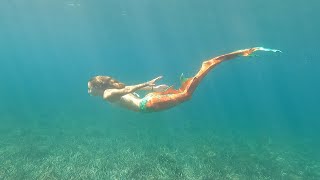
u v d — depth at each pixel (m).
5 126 22.20
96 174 11.72
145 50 113.88
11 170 11.61
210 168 13.00
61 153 14.62
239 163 14.30
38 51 143.75
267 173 13.64
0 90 78.81
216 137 20.69
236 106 81.25
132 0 35.81
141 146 16.75
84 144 17.19
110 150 15.80
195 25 52.31
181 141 19.44
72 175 11.48
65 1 38.44
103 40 83.88
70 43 94.94
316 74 165.38
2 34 77.56
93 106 42.06
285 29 50.66
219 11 39.69
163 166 12.62
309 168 15.80
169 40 79.25
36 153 14.54
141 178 11.54
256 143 19.61
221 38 67.12
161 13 43.66
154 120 27.73
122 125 24.97
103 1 37.47
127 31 65.31
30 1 38.78
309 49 74.75
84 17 49.69
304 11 37.12
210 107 59.06
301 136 28.58
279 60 97.69
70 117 29.62
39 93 75.12
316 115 68.38
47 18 52.59
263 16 41.56
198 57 124.19
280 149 19.86
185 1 35.22
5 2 39.66
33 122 24.84
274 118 49.16
